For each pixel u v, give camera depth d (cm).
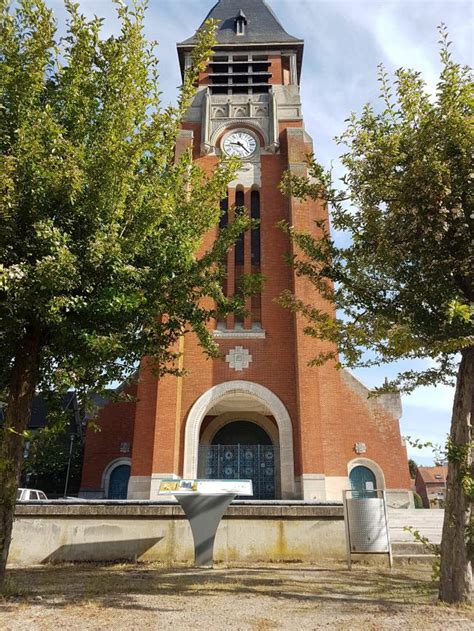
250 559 1106
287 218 2219
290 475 1828
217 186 958
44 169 703
